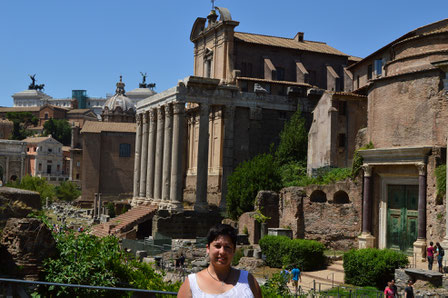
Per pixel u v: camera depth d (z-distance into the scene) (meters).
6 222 16.78
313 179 45.59
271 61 70.62
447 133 33.47
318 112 54.38
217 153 65.88
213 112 67.56
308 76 70.00
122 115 142.25
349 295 27.86
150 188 66.75
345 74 70.62
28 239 15.69
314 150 54.38
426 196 34.06
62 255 16.56
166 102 62.78
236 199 52.41
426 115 34.91
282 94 66.56
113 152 105.25
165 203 60.38
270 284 25.25
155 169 65.00
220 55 68.44
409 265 31.22
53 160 163.25
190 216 58.69
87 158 103.31
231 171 63.59
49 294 15.69
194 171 71.75
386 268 29.94
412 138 35.75
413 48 37.53
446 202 31.94
